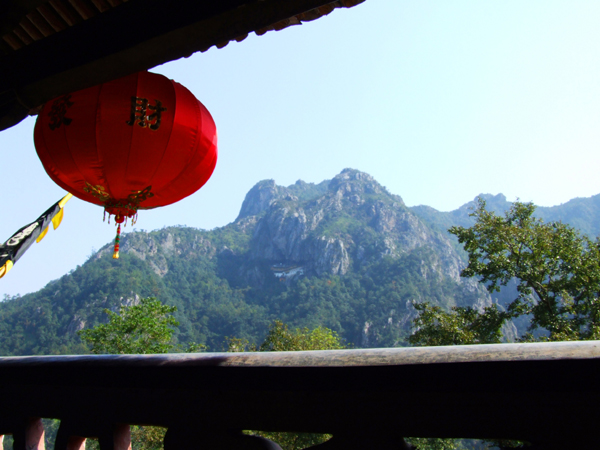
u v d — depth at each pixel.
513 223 18.81
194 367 1.17
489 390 0.90
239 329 118.94
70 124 2.92
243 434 1.14
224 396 1.16
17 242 4.29
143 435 14.12
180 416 1.20
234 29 1.96
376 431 1.00
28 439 1.38
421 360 0.95
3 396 1.44
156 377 1.21
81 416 1.32
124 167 3.03
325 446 1.04
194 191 3.36
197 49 2.04
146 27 2.02
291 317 121.62
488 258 17.95
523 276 16.97
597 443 0.84
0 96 2.22
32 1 1.93
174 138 3.08
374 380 0.98
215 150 3.34
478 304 119.75
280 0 1.86
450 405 0.95
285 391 1.07
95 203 3.27
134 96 3.00
